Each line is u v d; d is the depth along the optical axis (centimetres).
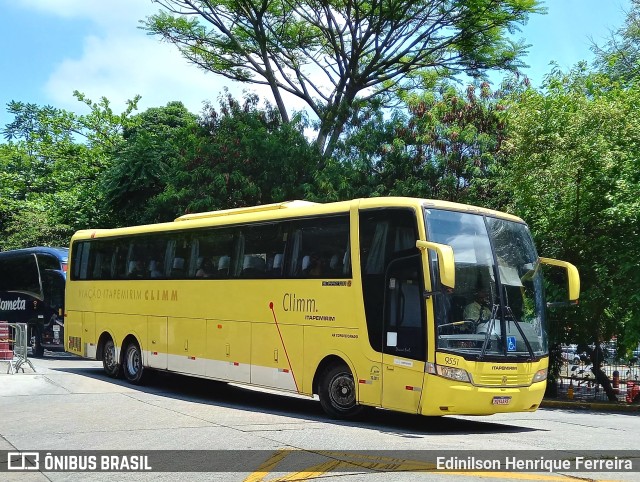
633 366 2192
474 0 2872
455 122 2577
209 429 1122
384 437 1065
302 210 1383
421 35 3041
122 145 3409
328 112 2903
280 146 2673
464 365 1123
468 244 1188
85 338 2012
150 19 3166
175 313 1680
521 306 1211
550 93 2070
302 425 1180
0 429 1116
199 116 3020
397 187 2477
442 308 1130
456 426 1281
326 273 1307
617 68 3516
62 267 2702
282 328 1384
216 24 3166
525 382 1176
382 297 1205
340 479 779
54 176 4466
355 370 1234
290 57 3338
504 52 3108
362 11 3053
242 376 1473
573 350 2212
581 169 1914
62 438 1041
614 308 1906
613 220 1881
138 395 1584
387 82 3331
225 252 1555
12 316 2830
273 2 3186
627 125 1898
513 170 2075
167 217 2803
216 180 2623
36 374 1892
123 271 1883
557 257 2006
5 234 4262
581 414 1714
